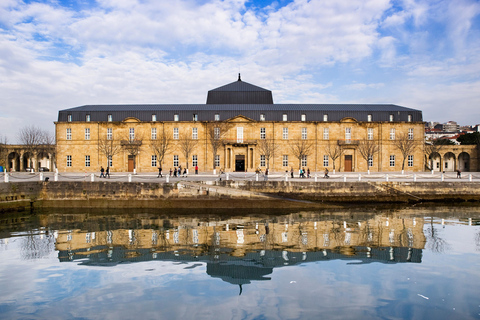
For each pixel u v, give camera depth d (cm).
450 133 14062
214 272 1491
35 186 3497
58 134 6150
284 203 3481
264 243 1994
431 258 1691
